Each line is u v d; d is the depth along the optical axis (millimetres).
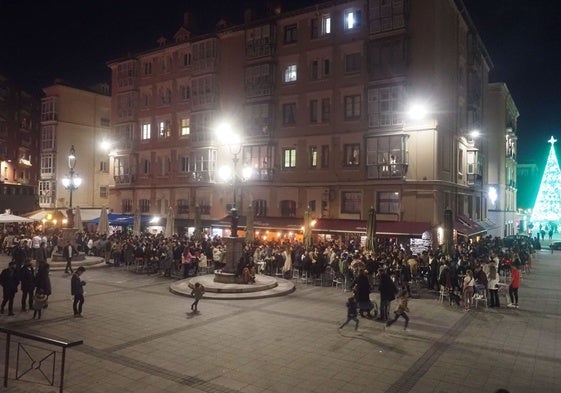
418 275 24531
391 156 34188
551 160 62688
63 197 57938
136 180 51875
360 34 35875
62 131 58031
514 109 64188
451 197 36312
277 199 40094
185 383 11016
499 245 36156
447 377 11680
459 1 36781
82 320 16875
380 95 34406
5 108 69188
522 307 20188
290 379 11391
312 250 27172
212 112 44281
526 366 12555
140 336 14859
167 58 49625
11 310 17594
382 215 34469
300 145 38875
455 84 37781
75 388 10547
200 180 45312
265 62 40406
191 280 24219
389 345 14312
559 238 71688
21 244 31719
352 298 16094
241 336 15008
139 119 52094
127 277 27391
